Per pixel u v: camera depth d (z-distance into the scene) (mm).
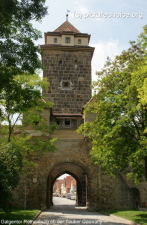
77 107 38188
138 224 16562
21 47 14031
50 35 41219
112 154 19938
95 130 21672
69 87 38906
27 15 13344
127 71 20781
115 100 20828
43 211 26875
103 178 29109
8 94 15180
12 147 17750
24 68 14258
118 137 20047
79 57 40406
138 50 21250
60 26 43094
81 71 39812
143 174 21297
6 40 13703
